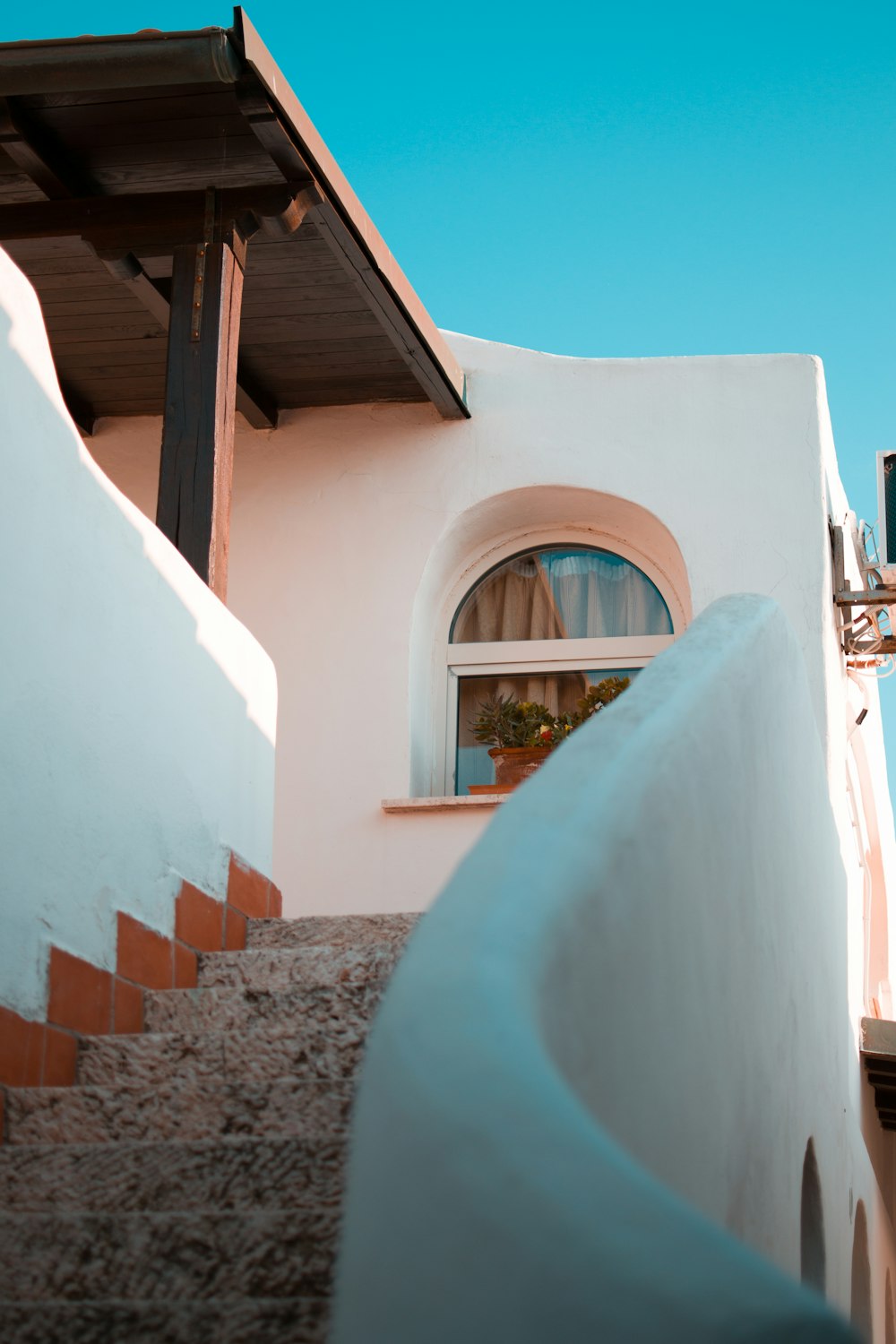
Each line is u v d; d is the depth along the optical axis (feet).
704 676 9.85
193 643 15.08
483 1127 4.25
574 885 6.21
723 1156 9.68
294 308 22.18
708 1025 9.23
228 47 16.38
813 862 15.64
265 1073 11.36
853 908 22.20
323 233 19.89
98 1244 8.43
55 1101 10.73
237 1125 10.52
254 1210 8.81
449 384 24.21
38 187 19.17
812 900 15.47
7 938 11.16
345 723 24.06
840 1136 17.94
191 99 17.24
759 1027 11.41
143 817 13.57
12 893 11.28
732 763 10.43
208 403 17.10
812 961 15.30
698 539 23.98
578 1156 4.10
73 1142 10.60
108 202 18.31
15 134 17.44
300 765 23.99
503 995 4.99
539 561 26.17
